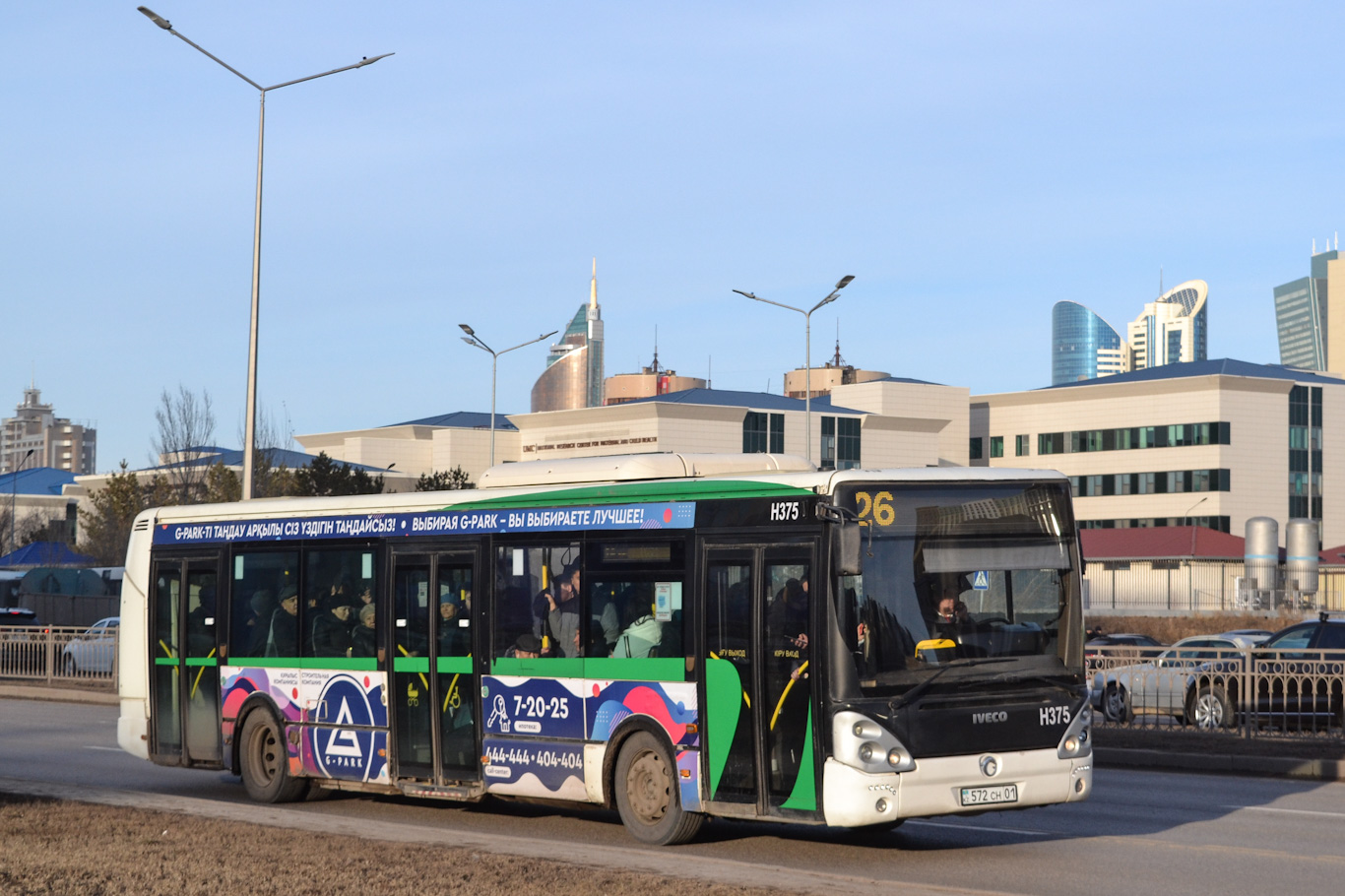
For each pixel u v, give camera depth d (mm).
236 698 15914
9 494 129875
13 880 9703
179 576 16734
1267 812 14477
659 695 12281
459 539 14070
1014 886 10453
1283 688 20703
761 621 11633
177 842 11422
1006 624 11477
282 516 15789
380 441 121500
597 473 13312
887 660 11070
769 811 11453
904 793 10914
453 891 9305
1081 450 109938
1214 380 102938
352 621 14922
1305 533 72500
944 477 11500
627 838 13000
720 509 12078
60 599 52094
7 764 19422
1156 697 22469
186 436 68375
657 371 149875
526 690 13328
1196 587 81562
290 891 9328
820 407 108438
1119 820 13914
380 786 14484
